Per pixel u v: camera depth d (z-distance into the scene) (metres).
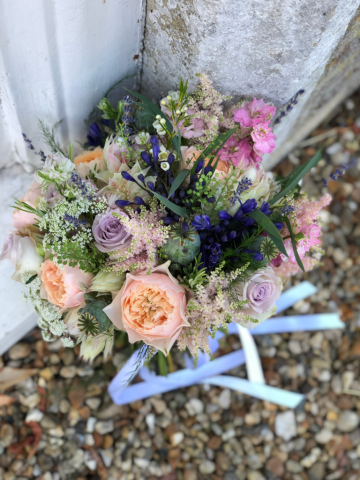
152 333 0.46
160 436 0.78
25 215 0.50
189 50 0.53
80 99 0.62
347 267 0.93
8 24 0.49
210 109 0.54
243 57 0.52
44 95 0.59
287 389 0.83
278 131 0.75
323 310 0.89
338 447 0.82
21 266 0.49
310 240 0.53
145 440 0.77
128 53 0.60
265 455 0.80
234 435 0.80
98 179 0.52
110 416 0.77
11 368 0.77
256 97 0.59
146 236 0.45
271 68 0.54
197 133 0.52
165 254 0.47
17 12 0.48
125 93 0.67
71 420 0.76
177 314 0.45
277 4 0.47
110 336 0.52
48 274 0.47
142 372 0.78
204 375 0.80
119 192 0.49
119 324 0.48
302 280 0.90
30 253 0.49
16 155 0.72
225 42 0.51
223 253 0.48
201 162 0.48
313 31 0.49
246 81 0.56
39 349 0.79
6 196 0.73
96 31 0.53
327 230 0.94
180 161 0.50
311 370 0.85
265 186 0.51
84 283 0.48
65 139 0.69
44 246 0.47
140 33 0.58
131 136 0.54
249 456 0.79
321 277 0.91
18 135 0.65
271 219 0.51
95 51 0.56
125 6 0.53
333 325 0.87
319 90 0.75
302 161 0.98
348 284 0.92
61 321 0.50
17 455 0.74
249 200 0.46
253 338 0.86
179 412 0.80
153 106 0.52
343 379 0.86
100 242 0.47
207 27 0.49
